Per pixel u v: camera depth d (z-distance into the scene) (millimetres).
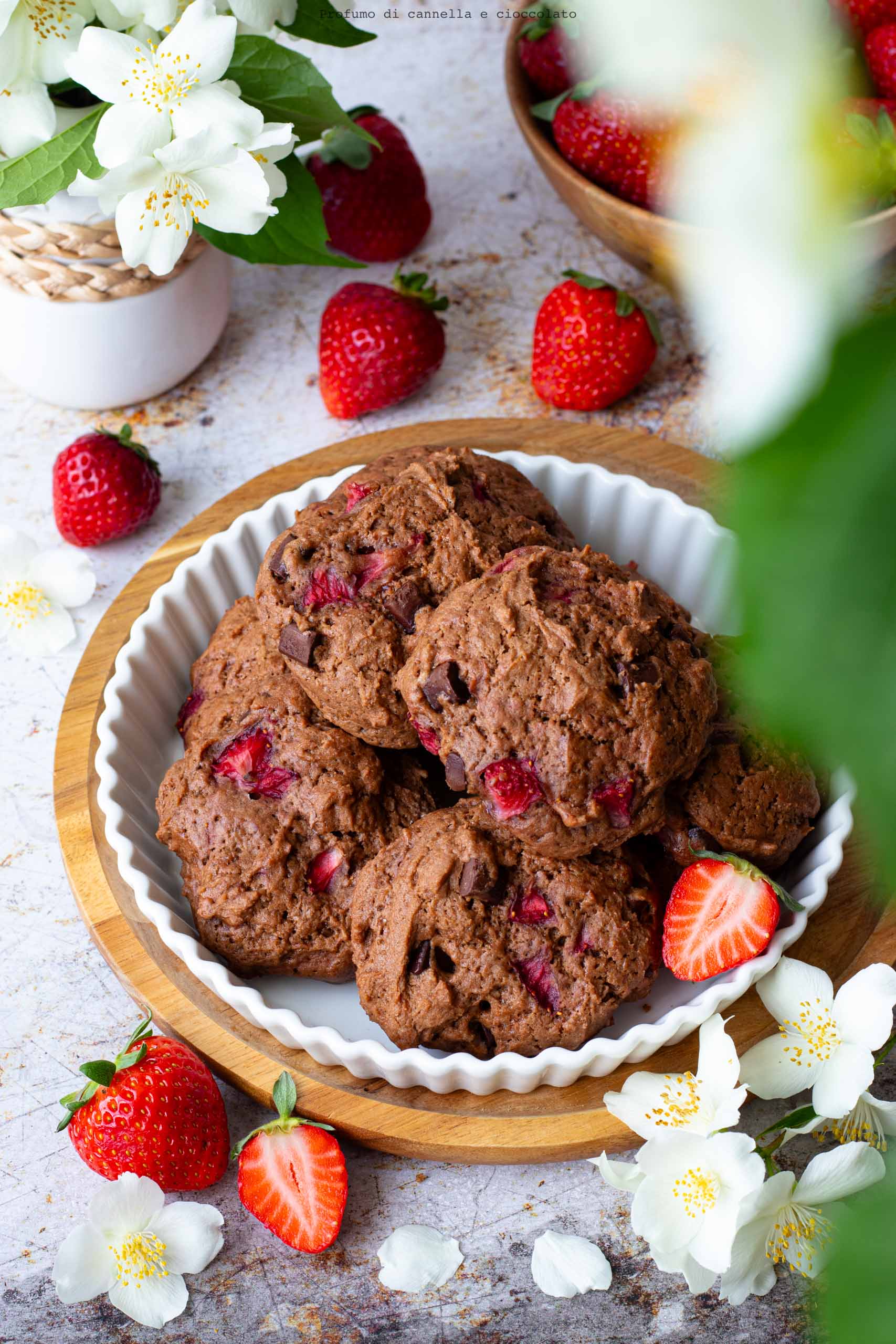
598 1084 583
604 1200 584
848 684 192
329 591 606
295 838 604
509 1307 570
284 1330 567
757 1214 554
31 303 699
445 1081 571
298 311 785
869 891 614
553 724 572
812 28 214
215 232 682
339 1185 572
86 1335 568
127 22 628
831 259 210
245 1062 585
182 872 618
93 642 668
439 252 793
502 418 719
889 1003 574
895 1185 406
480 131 833
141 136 613
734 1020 592
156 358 727
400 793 618
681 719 582
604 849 587
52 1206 587
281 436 745
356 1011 608
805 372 196
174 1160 574
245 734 615
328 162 756
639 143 685
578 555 604
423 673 581
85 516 697
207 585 667
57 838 654
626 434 709
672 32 213
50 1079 609
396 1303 571
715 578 677
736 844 596
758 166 215
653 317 714
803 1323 566
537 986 579
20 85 624
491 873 580
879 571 185
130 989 597
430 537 613
